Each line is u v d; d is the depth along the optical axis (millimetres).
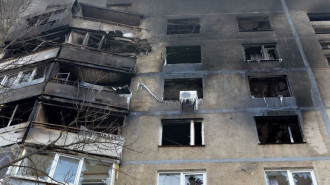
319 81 16453
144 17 22438
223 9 22375
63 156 12766
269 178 12969
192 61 20531
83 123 15719
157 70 17953
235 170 13109
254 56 19281
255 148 13773
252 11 21875
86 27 19641
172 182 13203
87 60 17203
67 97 14984
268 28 21766
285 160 13250
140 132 14891
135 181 13070
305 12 21344
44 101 14773
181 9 22875
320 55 17938
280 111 15219
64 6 20750
